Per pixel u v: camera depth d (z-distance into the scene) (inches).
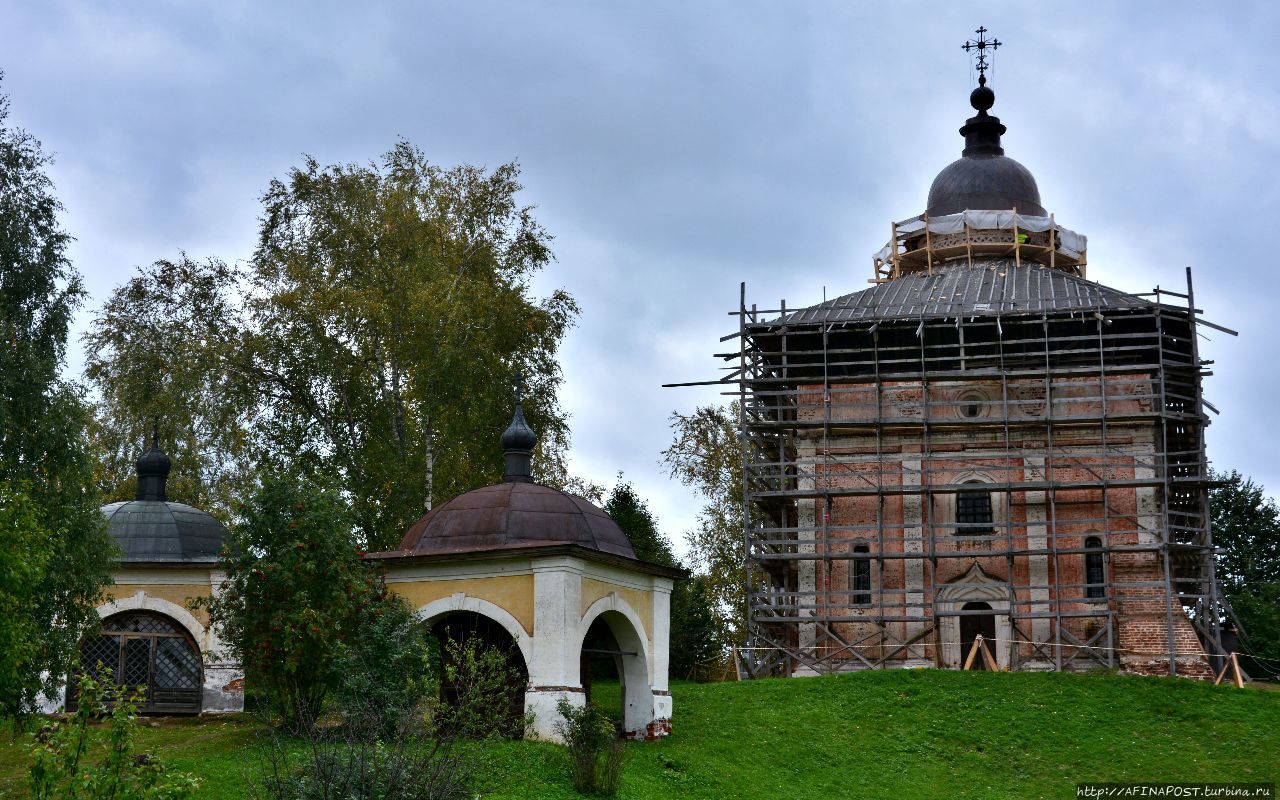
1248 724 1498.5
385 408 1861.5
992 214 2223.2
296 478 1321.4
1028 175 2338.8
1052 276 2117.4
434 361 1807.3
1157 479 1895.9
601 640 1745.8
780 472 2092.8
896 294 2126.0
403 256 1911.9
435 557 1323.8
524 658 1300.4
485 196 1987.0
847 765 1389.0
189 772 1064.2
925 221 2245.3
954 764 1411.2
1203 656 1834.4
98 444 2149.4
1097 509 1937.7
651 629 1411.2
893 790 1336.1
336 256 1895.9
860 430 2018.9
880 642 1947.6
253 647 1247.5
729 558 2464.3
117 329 1984.5
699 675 2335.1
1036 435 1968.5
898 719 1512.1
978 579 1948.8
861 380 2015.3
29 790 900.6
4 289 1374.3
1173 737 1473.9
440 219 1945.1
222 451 2068.2
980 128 2390.5
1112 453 1924.2
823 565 2003.0
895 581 1975.9
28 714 1217.4
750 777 1306.6
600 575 1346.0
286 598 1243.8
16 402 1305.4
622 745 1315.2
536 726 1253.7
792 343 2086.6
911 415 2009.1
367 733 984.9
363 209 1925.4
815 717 1508.4
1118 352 1982.0
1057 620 1843.0
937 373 1950.1
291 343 1838.1
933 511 1968.5
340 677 1166.3
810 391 2023.9
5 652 1069.1
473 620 1391.5
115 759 833.5
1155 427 1937.7
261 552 1266.0
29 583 1111.0
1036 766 1408.7
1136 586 1867.6
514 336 1942.7
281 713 1244.5
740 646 2321.6
